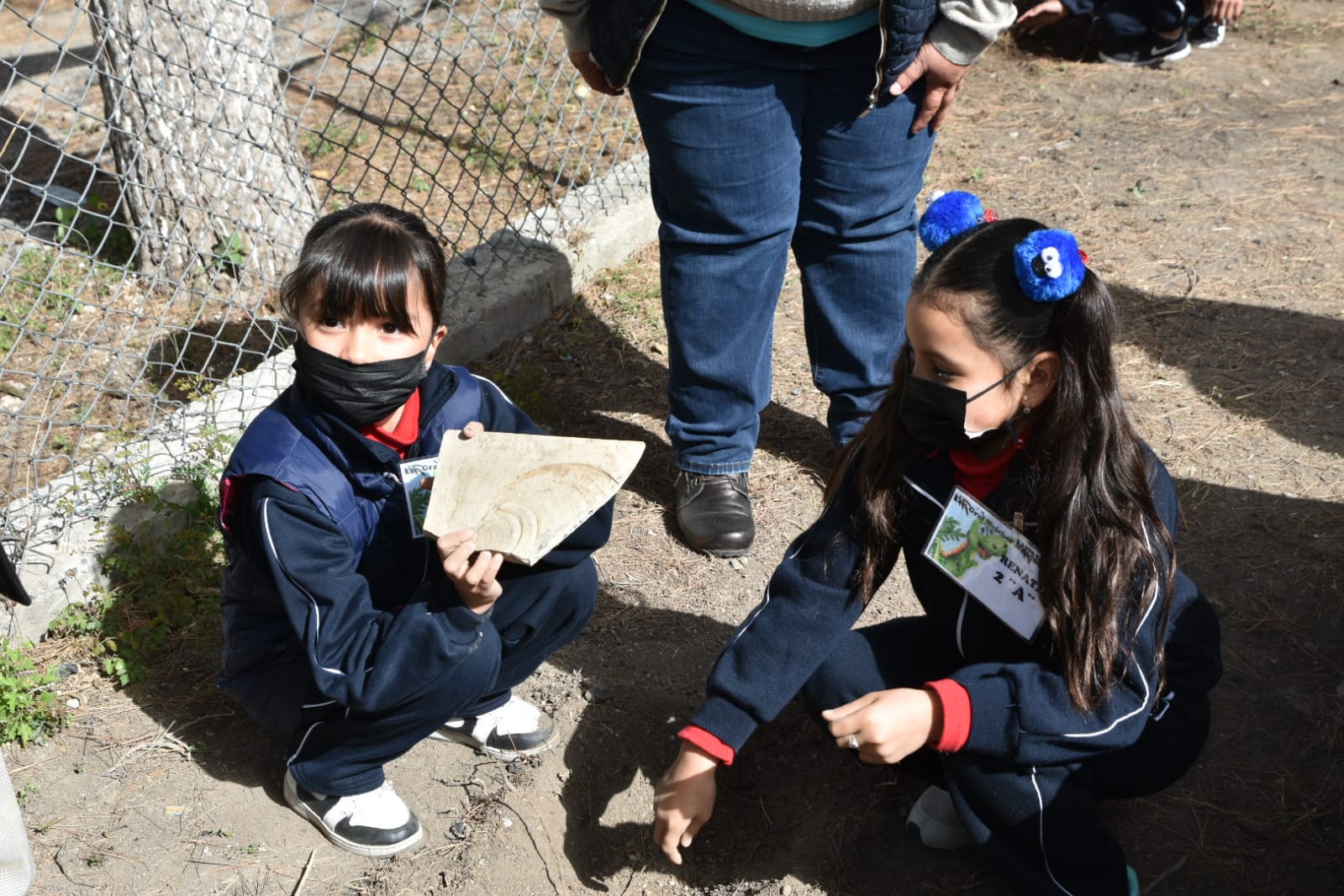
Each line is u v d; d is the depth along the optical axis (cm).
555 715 266
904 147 289
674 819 210
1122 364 388
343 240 201
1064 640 192
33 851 236
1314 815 233
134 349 414
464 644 204
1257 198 494
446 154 561
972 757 203
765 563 316
